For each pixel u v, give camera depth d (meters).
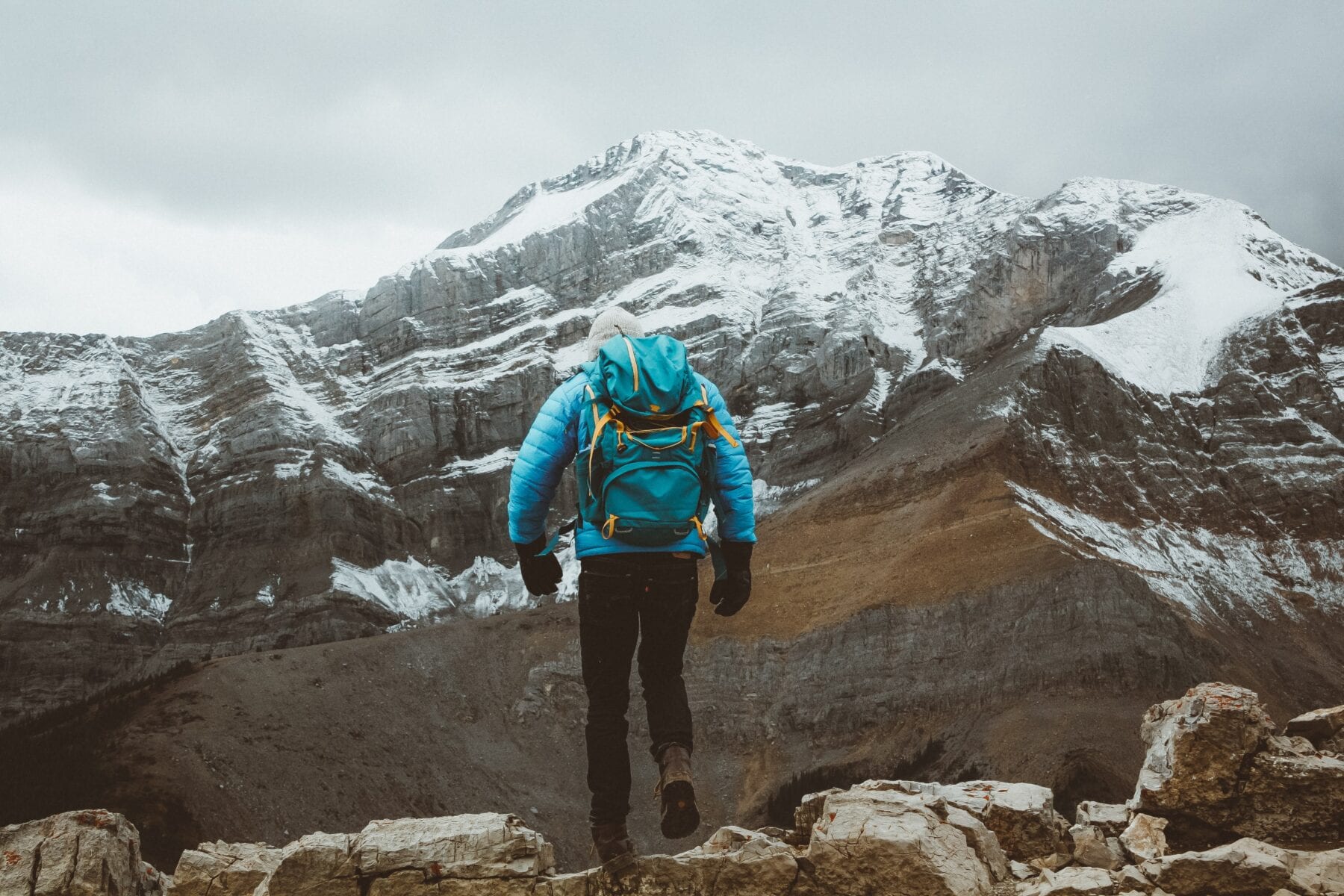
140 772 94.19
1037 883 5.75
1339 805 5.99
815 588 115.12
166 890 6.41
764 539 127.25
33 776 93.25
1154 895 5.46
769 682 106.31
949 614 101.69
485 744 109.81
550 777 106.56
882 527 119.94
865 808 5.64
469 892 5.58
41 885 5.75
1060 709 88.00
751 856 5.44
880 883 5.30
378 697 112.88
